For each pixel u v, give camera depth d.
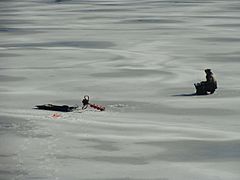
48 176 37.41
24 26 135.62
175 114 54.34
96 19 148.38
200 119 52.25
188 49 98.50
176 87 68.06
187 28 127.25
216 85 63.91
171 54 93.50
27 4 196.38
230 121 51.41
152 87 68.19
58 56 92.06
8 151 42.25
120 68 80.94
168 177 37.41
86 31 125.44
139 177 37.41
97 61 87.19
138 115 53.97
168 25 133.38
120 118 52.56
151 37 114.50
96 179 37.00
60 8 181.12
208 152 42.31
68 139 45.31
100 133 47.03
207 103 58.72
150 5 185.38
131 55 92.75
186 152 42.38
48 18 152.50
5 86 69.00
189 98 61.50
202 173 38.09
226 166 39.44
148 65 83.50
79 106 58.09
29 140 44.94
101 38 114.00
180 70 79.31
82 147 43.38
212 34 116.94
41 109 56.03
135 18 149.00
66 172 38.12
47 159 40.62
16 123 50.00
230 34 116.62
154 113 54.84
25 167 38.94
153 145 43.94
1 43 107.62
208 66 82.31
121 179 37.03
